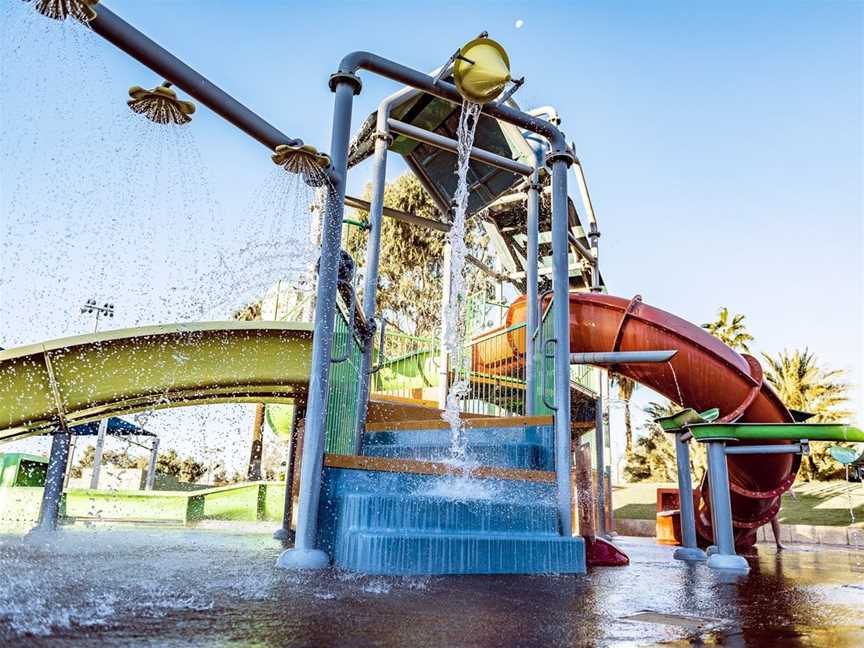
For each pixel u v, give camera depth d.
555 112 10.39
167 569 3.62
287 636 2.06
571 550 4.75
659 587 4.07
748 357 9.52
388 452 6.41
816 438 6.18
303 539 4.17
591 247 12.58
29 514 11.20
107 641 1.84
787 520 19.48
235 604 2.63
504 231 12.24
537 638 2.23
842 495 21.50
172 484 26.38
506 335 9.47
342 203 4.70
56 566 3.49
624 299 9.72
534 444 5.60
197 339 6.87
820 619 2.90
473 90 5.12
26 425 6.44
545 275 11.82
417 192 26.53
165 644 1.85
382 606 2.77
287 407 15.47
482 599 3.12
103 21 3.20
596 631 2.41
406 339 13.88
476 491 4.89
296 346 7.18
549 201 10.35
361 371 6.64
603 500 12.30
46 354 6.26
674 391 9.36
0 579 2.88
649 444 38.62
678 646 2.17
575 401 11.45
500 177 9.76
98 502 12.95
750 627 2.62
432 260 26.83
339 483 4.55
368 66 5.02
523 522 4.83
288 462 8.46
